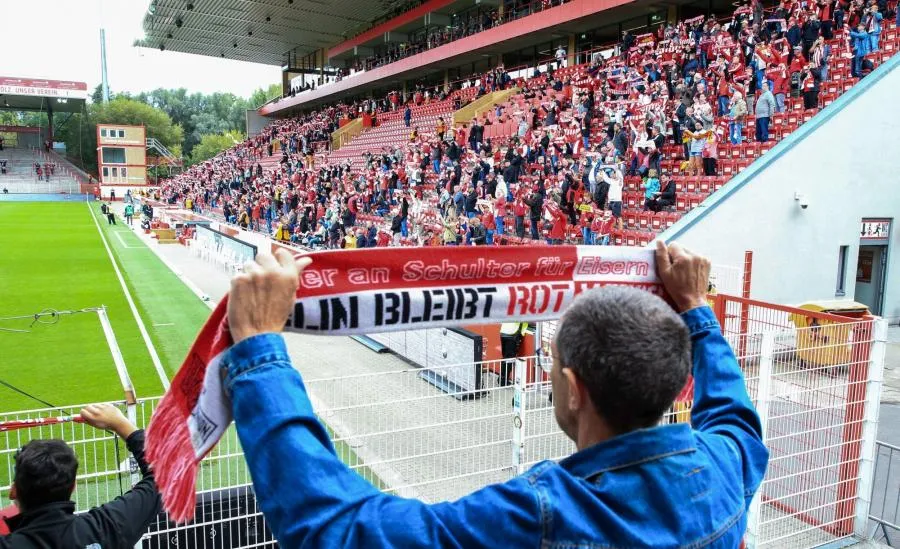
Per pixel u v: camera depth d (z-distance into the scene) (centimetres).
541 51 3562
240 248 2339
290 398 118
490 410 851
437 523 112
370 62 4972
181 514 129
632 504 120
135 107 9881
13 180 7856
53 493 254
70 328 1509
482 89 3391
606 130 1952
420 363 1189
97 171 9569
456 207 2136
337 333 157
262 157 5769
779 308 599
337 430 758
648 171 1644
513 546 112
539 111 2416
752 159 1564
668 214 1577
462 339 1048
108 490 659
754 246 1477
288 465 111
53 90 8881
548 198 1775
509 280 172
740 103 1617
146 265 2627
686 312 178
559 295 178
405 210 2359
